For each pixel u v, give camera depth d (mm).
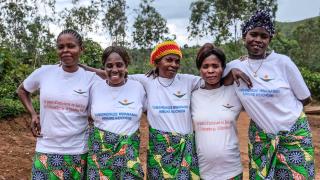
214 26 32250
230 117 3992
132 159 3793
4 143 9109
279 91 3812
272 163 3832
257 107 3859
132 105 3875
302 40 42562
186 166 3879
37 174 3861
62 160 3840
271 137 3830
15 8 31594
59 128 3834
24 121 11383
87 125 3998
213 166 3984
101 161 3805
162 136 3914
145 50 36562
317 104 22406
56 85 3863
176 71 4082
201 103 4055
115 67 3854
